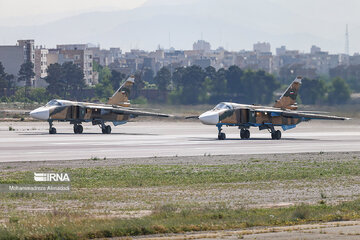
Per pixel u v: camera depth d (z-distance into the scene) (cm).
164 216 8950
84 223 8262
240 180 13350
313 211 9581
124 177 13538
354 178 13950
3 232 7556
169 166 15750
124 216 9075
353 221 8844
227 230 8250
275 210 9712
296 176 14088
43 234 7594
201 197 11138
